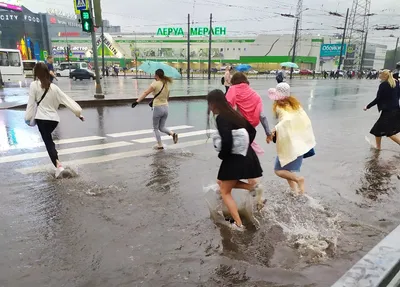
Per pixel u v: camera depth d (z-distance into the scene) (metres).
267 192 4.68
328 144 7.87
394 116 6.95
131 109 13.44
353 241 3.36
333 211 4.07
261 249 3.21
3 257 3.02
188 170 5.70
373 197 4.56
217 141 3.43
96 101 14.23
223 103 3.43
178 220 3.80
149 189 4.76
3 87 23.17
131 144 7.55
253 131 3.68
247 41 90.31
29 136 8.01
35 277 2.74
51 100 5.19
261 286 2.66
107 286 2.64
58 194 4.51
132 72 75.25
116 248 3.19
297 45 87.75
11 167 5.65
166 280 2.72
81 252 3.12
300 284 2.69
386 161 6.38
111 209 4.07
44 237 3.38
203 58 93.88
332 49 78.19
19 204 4.16
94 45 14.39
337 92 26.78
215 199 4.39
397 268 1.30
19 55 25.55
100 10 14.18
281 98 4.42
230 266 2.92
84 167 5.75
